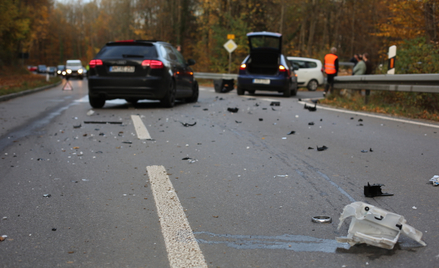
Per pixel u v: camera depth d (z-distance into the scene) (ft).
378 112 35.70
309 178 14.89
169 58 39.27
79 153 19.02
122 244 9.33
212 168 16.35
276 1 129.80
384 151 19.57
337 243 9.33
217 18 139.23
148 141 22.02
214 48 114.42
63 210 11.54
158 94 36.76
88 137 23.09
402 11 70.13
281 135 24.06
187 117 31.81
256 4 131.54
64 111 36.11
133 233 9.96
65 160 17.65
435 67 36.68
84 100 50.16
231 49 92.17
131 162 17.31
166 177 14.94
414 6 68.49
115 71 36.58
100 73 36.86
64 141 21.91
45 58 429.79
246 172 15.72
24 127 26.66
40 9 197.26
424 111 33.42
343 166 16.67
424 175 15.30
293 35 138.41
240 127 26.96
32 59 422.00
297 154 18.94
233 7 135.64
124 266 8.29
